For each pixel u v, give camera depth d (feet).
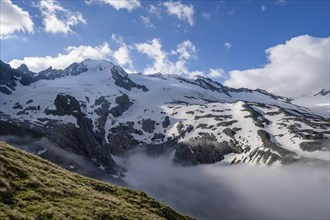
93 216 109.50
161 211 153.17
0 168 114.73
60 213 101.86
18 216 91.66
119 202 134.82
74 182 141.79
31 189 112.47
